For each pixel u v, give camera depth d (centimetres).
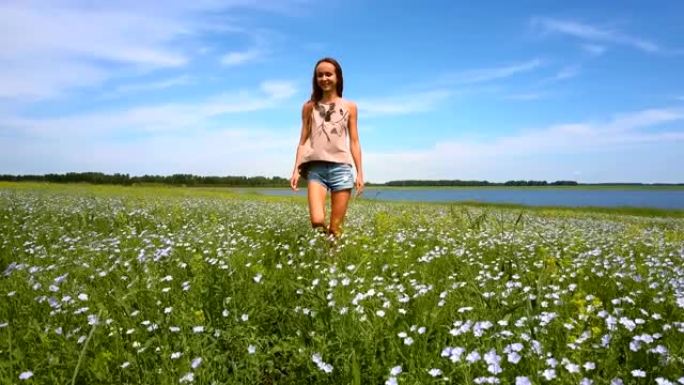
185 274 555
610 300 484
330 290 454
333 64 721
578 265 650
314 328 382
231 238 862
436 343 351
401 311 390
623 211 3262
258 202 2525
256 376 333
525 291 459
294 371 343
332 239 687
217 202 2342
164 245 752
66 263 635
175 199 2505
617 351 342
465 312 419
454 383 306
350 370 317
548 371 292
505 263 604
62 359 344
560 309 428
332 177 719
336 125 715
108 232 1017
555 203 5328
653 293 499
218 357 335
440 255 731
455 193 9900
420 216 1542
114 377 324
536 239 977
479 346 342
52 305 429
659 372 314
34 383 312
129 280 542
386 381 296
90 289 495
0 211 1359
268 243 798
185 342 347
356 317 388
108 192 3281
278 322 407
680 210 3428
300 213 1571
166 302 456
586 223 1731
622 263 657
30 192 2767
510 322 393
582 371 307
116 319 420
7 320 418
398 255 737
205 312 416
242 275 512
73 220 1172
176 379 313
